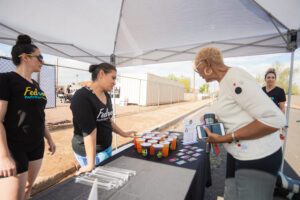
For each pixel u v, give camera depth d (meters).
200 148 1.84
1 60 2.50
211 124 1.29
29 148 1.52
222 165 3.45
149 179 1.14
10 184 1.39
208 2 2.44
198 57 1.27
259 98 1.03
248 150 1.15
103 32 3.12
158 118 9.66
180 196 0.96
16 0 1.98
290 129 7.33
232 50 3.53
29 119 1.48
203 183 1.71
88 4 2.41
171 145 1.72
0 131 1.25
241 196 1.21
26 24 2.40
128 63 4.33
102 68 1.65
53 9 2.29
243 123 1.16
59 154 3.72
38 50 1.57
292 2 2.14
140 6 2.63
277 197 2.18
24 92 1.43
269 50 3.26
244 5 2.41
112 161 1.43
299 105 23.41
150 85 17.59
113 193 0.98
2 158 1.24
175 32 3.19
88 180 1.11
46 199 0.92
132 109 13.66
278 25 2.71
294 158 3.94
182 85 29.42
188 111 13.46
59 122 7.20
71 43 3.15
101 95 1.73
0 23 2.28
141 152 1.59
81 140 1.75
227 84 1.17
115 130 2.05
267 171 1.13
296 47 2.75
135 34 3.29
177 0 2.46
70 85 16.59
